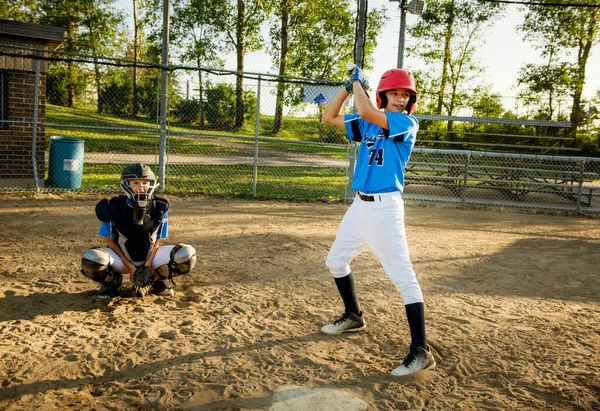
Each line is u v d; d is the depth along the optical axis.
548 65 23.42
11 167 8.94
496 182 12.02
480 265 5.58
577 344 3.44
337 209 9.05
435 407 2.59
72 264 4.83
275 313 3.82
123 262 3.97
